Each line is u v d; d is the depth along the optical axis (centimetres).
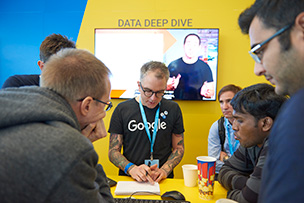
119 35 273
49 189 49
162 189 127
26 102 57
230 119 195
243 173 128
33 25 288
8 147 48
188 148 277
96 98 72
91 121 76
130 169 147
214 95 269
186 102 276
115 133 177
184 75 270
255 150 120
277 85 54
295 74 49
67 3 283
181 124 186
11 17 290
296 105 37
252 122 100
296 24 46
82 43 283
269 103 95
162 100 188
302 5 45
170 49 270
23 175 47
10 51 293
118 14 277
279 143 35
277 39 49
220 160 207
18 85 155
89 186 58
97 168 85
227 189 127
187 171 130
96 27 280
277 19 48
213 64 267
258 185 92
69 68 68
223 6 267
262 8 52
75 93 68
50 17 286
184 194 120
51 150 51
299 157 32
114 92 277
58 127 57
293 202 30
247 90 103
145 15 274
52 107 60
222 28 269
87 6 280
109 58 275
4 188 45
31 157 49
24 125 54
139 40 272
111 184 130
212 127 215
